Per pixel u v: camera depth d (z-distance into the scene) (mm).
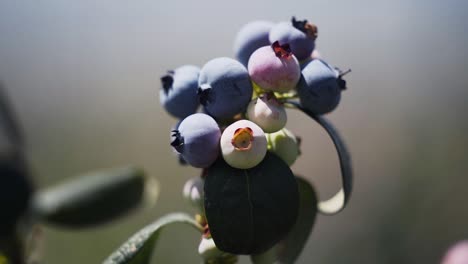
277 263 268
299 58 255
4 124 286
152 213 848
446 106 891
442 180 801
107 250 721
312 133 1032
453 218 770
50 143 953
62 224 324
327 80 250
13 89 985
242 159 230
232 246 233
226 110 242
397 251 766
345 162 258
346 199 260
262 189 234
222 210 232
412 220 782
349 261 773
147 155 1021
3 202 275
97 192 331
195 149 234
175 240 728
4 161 280
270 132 243
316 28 255
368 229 792
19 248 276
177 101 256
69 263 699
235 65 244
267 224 233
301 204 270
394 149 877
